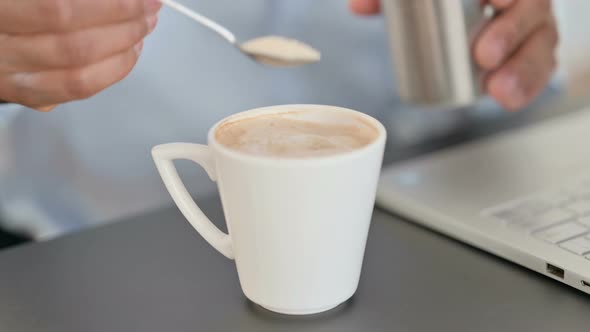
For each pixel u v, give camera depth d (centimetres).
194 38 90
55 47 53
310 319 53
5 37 54
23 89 56
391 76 99
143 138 90
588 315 53
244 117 56
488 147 74
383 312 54
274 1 93
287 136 53
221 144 52
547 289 55
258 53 55
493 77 74
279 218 50
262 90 95
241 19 92
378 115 100
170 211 67
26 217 87
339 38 96
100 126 88
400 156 76
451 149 74
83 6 53
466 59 69
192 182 89
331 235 51
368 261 59
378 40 97
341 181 50
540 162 70
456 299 55
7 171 86
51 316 55
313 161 49
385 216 65
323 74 97
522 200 63
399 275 57
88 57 54
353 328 53
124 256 61
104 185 89
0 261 61
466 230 60
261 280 53
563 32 117
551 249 57
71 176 88
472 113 103
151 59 89
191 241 62
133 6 54
